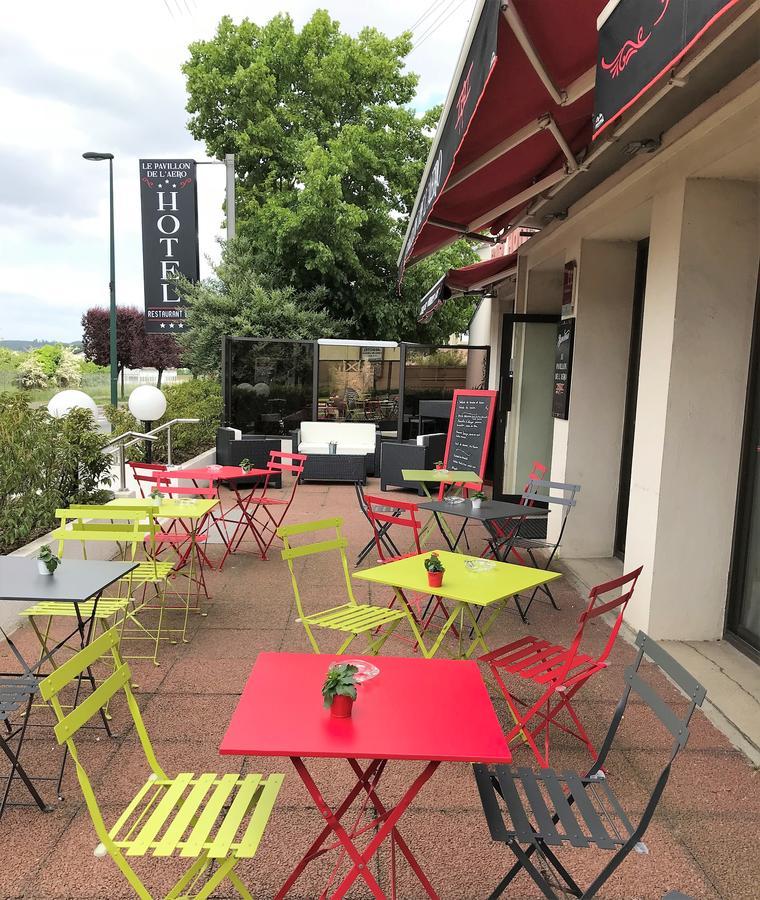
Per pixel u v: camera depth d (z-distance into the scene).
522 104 4.46
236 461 11.18
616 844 2.20
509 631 5.14
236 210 21.41
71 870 2.61
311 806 3.00
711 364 4.65
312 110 21.66
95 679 4.25
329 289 20.97
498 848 2.76
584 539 7.16
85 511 4.84
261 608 5.59
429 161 5.15
